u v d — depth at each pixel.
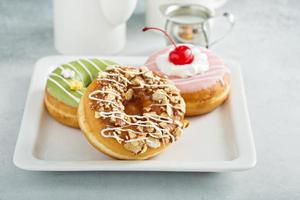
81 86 0.67
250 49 0.80
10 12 0.84
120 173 0.63
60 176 0.63
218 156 0.64
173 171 0.63
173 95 0.64
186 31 0.76
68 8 0.74
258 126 0.69
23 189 0.61
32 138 0.64
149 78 0.65
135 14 0.85
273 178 0.63
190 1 0.77
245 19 0.85
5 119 0.69
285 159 0.66
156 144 0.61
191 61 0.69
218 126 0.68
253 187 0.62
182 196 0.61
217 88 0.68
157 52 0.71
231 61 0.75
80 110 0.63
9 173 0.63
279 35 0.83
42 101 0.69
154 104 0.63
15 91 0.73
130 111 0.64
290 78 0.76
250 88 0.75
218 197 0.61
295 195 0.62
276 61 0.79
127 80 0.65
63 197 0.60
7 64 0.76
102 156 0.64
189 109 0.68
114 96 0.63
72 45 0.76
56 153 0.64
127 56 0.78
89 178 0.62
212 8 0.79
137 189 0.62
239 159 0.62
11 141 0.66
